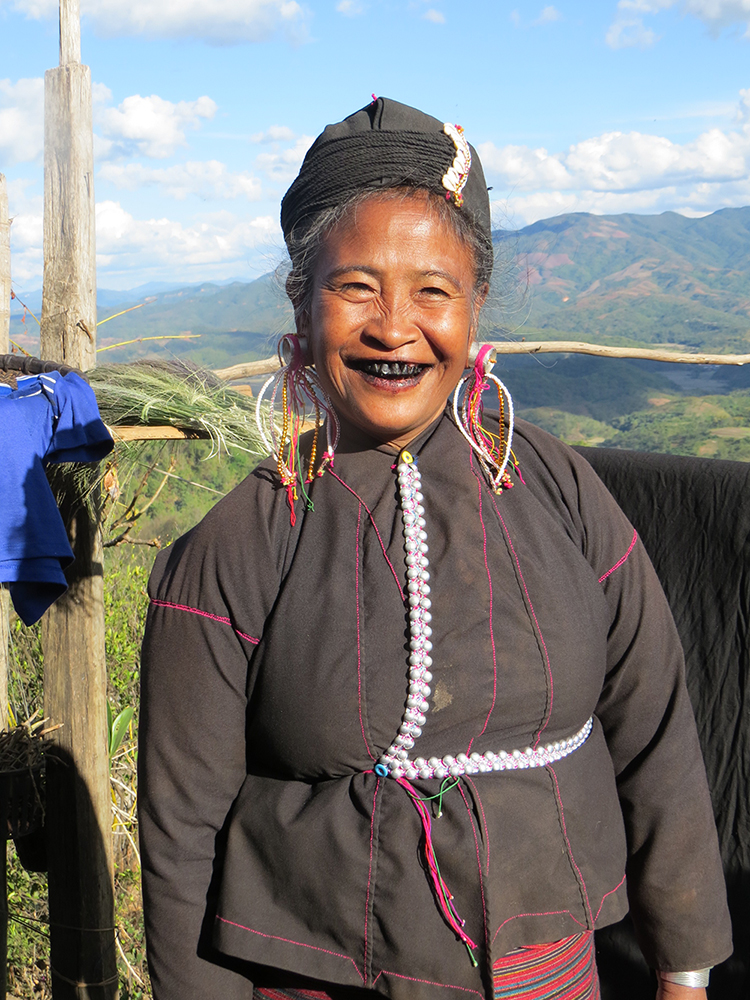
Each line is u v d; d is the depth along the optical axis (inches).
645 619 39.6
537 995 35.3
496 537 36.5
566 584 36.9
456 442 38.3
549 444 40.5
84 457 80.3
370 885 34.7
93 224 92.3
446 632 35.0
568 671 36.2
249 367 95.2
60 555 77.7
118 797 121.6
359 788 35.6
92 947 95.6
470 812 34.7
